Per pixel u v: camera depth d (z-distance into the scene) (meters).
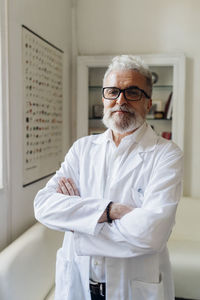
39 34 2.29
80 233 1.14
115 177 1.22
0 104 1.78
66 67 2.97
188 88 3.00
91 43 3.12
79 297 1.24
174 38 2.99
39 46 2.25
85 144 1.39
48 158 2.51
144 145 1.24
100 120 3.20
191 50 2.97
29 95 2.10
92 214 1.14
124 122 1.19
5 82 1.80
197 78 2.98
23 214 2.08
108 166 1.26
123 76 1.17
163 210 1.08
